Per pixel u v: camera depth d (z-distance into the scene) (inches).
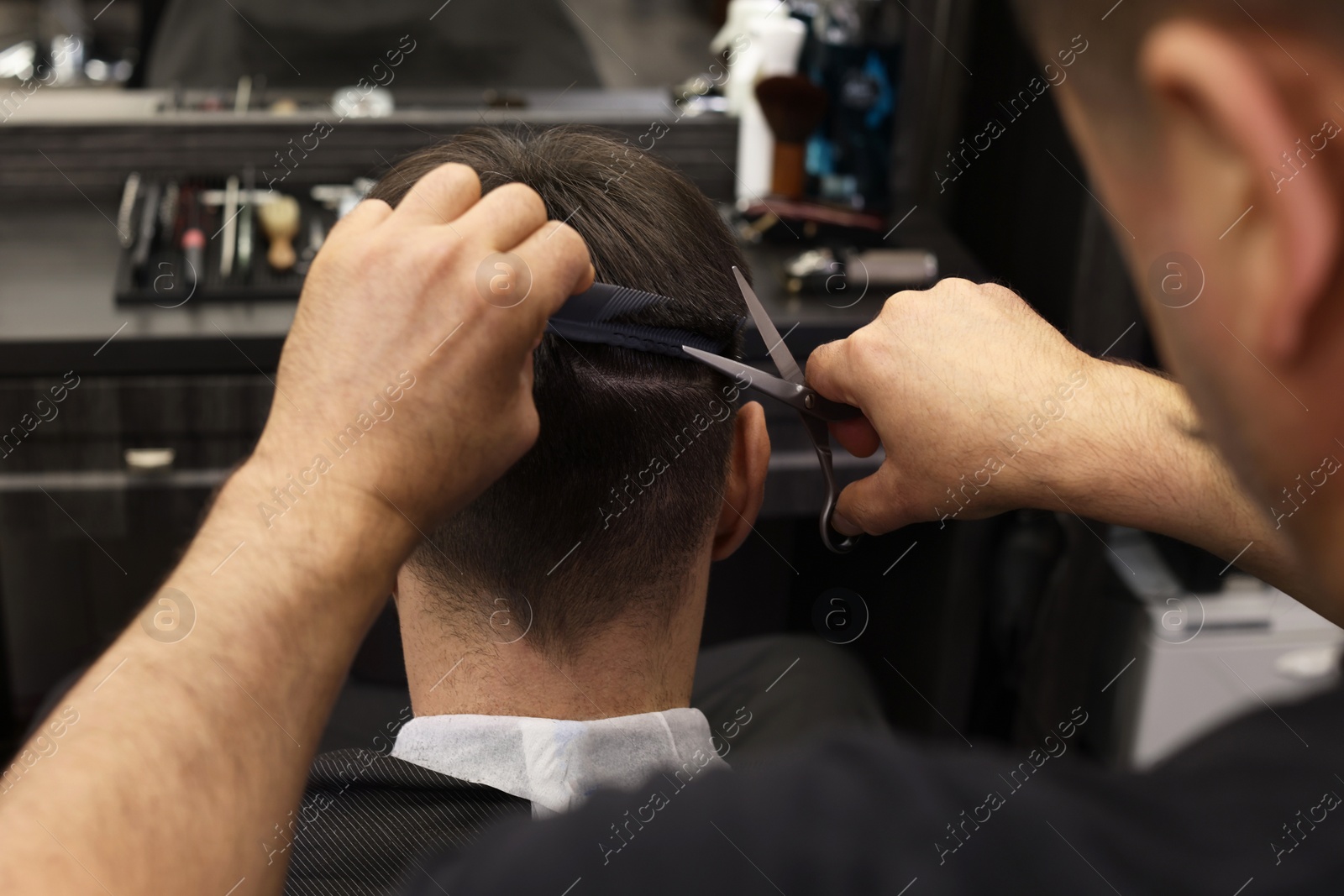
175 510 49.3
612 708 23.5
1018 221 59.5
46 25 55.4
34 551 57.8
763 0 58.6
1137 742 56.0
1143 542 56.1
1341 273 6.3
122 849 13.2
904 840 11.2
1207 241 6.9
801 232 57.7
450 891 12.9
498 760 22.8
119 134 57.3
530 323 15.6
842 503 29.5
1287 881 9.7
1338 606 7.5
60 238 55.6
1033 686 58.8
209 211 55.6
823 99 57.1
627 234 21.6
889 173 61.1
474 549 22.0
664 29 59.9
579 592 22.4
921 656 60.7
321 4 56.6
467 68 58.9
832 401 28.1
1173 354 7.5
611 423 21.2
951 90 64.2
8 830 12.9
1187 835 10.2
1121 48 7.0
